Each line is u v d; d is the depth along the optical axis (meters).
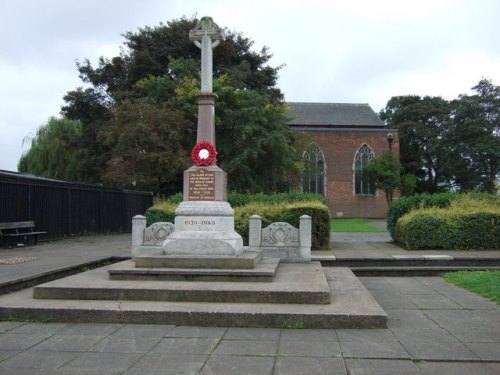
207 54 10.37
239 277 8.13
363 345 5.61
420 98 65.25
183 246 9.33
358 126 57.28
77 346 5.61
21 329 6.38
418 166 61.06
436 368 4.84
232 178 28.50
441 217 14.64
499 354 5.27
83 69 35.41
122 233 25.03
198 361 5.06
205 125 10.16
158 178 26.27
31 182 17.70
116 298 7.41
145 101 27.25
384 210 54.06
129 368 4.85
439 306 7.87
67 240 19.33
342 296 7.73
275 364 4.95
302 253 11.61
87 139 32.53
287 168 31.50
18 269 10.04
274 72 37.59
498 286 9.22
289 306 6.95
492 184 52.00
